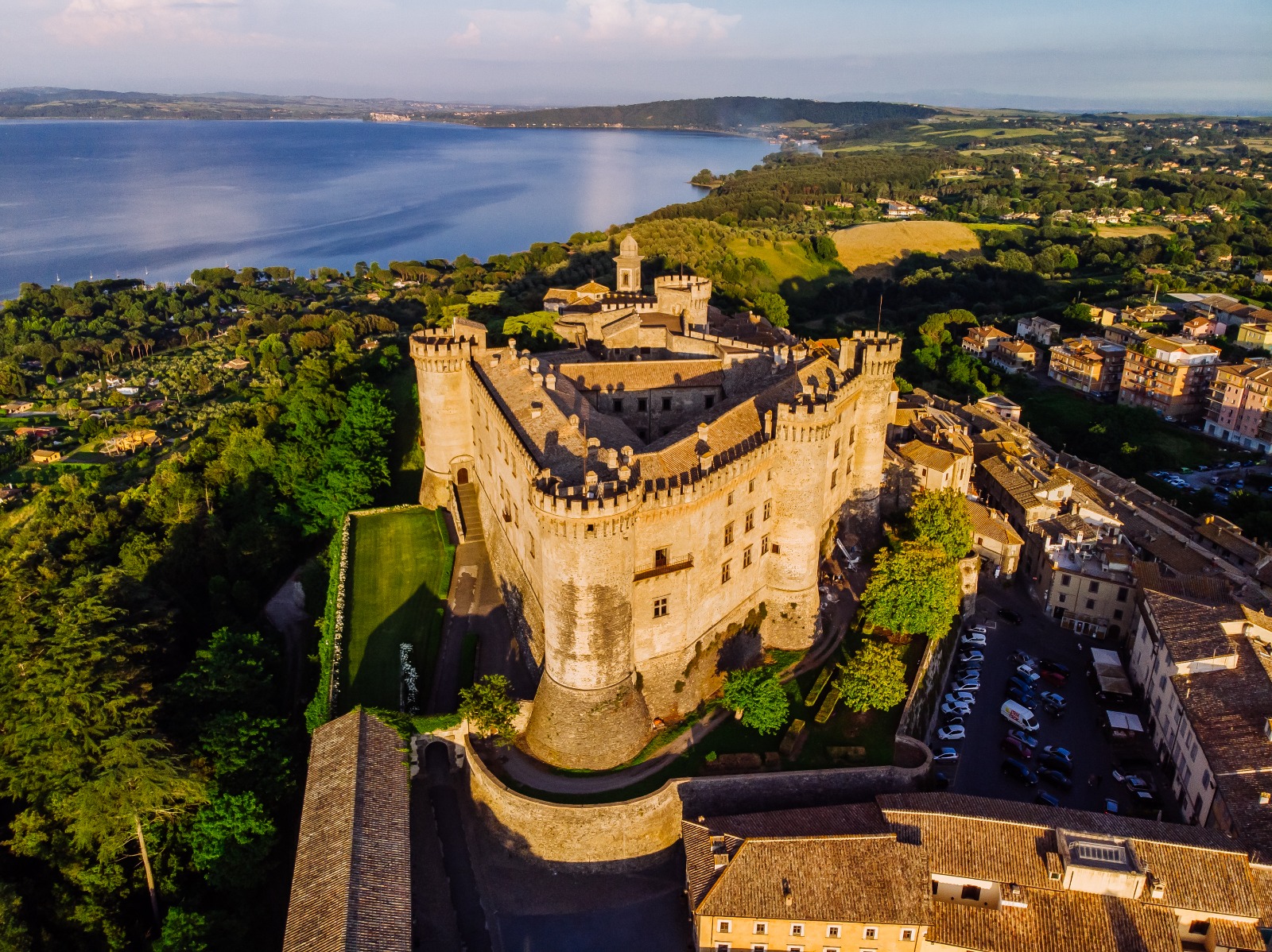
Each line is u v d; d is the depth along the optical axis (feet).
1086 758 304.09
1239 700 278.67
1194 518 461.78
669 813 247.09
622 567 241.96
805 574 301.63
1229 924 216.33
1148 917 215.72
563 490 234.17
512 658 297.74
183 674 298.76
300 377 501.15
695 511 256.32
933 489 387.14
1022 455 484.74
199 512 420.36
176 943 223.30
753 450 273.95
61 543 429.79
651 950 225.76
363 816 222.07
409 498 411.13
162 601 343.87
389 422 435.53
